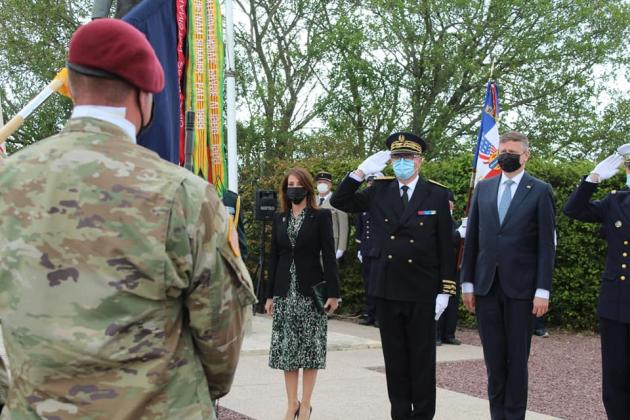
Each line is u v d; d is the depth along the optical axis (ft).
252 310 34.47
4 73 72.69
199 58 16.22
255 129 73.41
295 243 18.65
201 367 6.61
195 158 16.22
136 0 12.78
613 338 16.53
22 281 6.10
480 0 69.97
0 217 6.27
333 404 20.52
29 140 71.05
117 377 6.02
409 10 70.33
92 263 6.04
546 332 35.70
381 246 17.08
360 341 31.04
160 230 6.12
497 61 71.05
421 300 16.69
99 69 6.44
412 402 17.08
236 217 13.44
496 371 16.80
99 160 6.28
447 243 16.84
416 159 17.16
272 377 23.84
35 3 70.74
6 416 6.20
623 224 16.61
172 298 6.29
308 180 18.92
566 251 36.35
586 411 20.86
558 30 70.23
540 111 71.36
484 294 16.93
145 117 6.84
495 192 17.30
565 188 36.35
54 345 5.94
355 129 75.56
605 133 71.15
